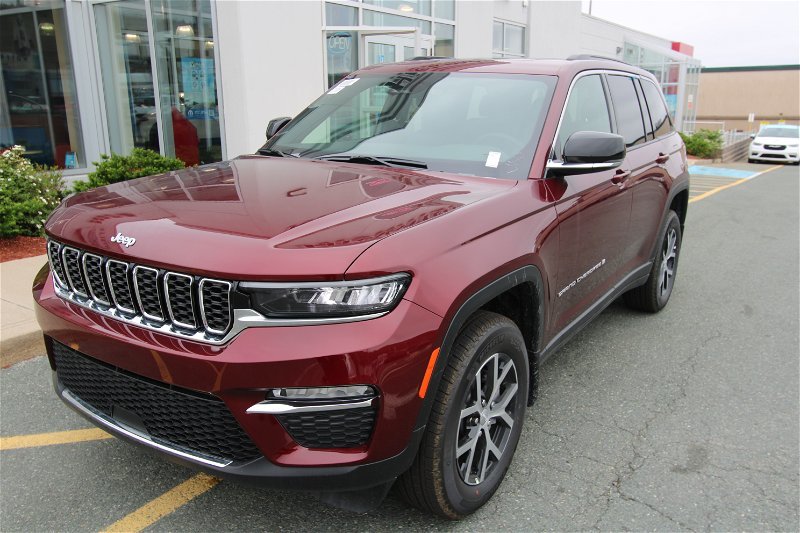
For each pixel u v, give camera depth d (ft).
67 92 33.19
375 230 7.22
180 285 6.99
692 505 9.03
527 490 9.31
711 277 21.93
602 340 15.44
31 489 9.25
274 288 6.57
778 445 10.71
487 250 8.03
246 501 8.98
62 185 25.25
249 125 29.91
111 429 7.91
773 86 209.77
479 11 48.47
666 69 105.19
